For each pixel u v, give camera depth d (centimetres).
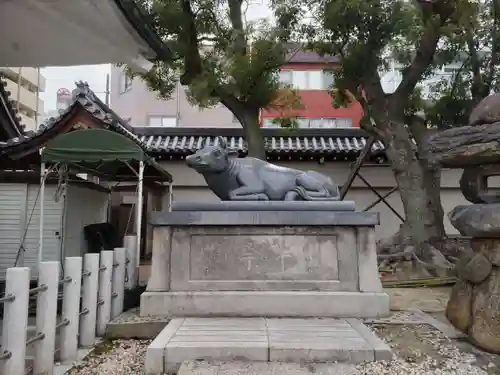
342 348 391
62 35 390
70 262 447
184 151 1302
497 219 410
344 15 851
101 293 528
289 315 535
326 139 1396
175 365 388
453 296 512
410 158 988
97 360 441
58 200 880
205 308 539
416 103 1118
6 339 330
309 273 562
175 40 895
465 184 473
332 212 563
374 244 565
